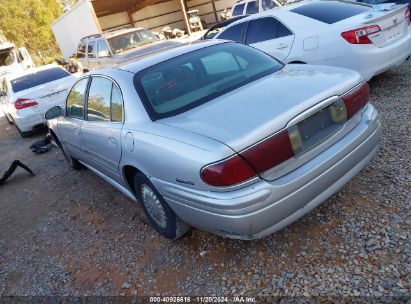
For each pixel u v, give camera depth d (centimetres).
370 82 594
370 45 479
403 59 517
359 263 250
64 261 348
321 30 509
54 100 845
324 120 257
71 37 2384
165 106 294
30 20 3991
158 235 344
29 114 827
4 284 338
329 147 259
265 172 231
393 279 232
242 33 616
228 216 229
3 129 1107
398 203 296
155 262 310
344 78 278
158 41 1116
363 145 275
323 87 264
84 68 1271
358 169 280
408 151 365
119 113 324
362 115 288
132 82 316
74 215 436
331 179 256
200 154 232
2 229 450
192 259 300
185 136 248
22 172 647
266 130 229
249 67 333
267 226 235
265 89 279
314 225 296
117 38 1116
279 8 604
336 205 312
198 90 303
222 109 265
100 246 356
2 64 1658
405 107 470
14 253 386
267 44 571
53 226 423
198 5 2658
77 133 429
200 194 239
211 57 339
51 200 498
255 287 255
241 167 223
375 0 707
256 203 225
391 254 251
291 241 286
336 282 241
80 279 316
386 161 356
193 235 326
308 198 245
